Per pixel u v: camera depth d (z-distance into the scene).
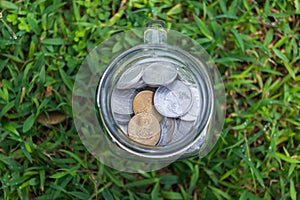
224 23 0.53
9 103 0.50
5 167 0.51
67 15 0.52
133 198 0.51
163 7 0.52
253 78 0.53
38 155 0.51
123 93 0.42
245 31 0.53
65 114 0.51
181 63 0.43
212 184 0.52
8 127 0.50
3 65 0.51
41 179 0.50
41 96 0.51
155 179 0.52
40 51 0.51
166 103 0.42
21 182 0.50
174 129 0.42
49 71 0.52
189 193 0.52
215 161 0.52
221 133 0.51
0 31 0.51
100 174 0.51
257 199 0.51
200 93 0.42
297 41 0.53
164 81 0.42
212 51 0.52
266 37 0.53
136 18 0.52
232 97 0.52
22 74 0.51
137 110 0.42
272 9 0.53
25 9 0.51
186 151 0.44
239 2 0.53
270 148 0.52
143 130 0.42
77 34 0.51
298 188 0.52
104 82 0.42
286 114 0.53
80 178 0.51
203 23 0.52
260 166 0.52
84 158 0.51
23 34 0.52
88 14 0.52
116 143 0.43
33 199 0.51
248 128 0.52
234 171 0.52
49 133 0.51
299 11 0.53
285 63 0.53
